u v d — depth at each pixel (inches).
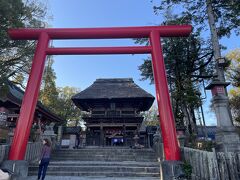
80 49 365.1
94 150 537.6
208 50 724.0
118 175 360.8
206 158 259.6
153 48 356.2
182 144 418.9
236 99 911.7
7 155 325.1
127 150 536.4
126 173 361.1
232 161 239.6
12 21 412.5
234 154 241.9
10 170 277.1
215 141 304.5
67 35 365.4
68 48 363.9
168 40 734.5
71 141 778.2
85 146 802.2
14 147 295.4
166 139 303.4
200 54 735.7
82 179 326.3
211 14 564.1
